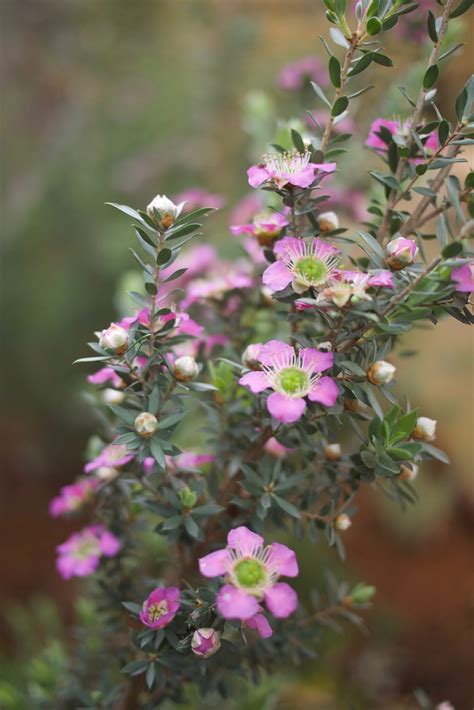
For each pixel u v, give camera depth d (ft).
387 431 1.07
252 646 1.25
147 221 1.06
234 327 1.32
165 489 1.14
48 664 1.49
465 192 1.09
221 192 2.65
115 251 2.89
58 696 1.37
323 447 1.16
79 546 1.29
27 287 3.06
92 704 1.29
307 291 1.06
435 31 1.10
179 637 1.10
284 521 1.21
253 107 1.76
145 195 2.92
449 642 2.29
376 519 2.90
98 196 3.07
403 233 1.16
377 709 2.04
